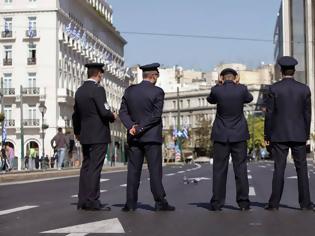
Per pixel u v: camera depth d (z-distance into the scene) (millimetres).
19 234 7695
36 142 85312
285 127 9805
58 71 86438
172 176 24344
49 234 7652
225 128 9922
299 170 10016
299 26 134125
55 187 17469
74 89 94875
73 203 11664
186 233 7645
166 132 135375
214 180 10055
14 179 22844
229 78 10078
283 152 9953
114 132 104062
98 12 107188
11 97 85562
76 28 95062
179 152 101000
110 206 10984
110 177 23922
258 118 148750
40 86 85500
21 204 11719
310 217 9102
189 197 12898
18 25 85938
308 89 9930
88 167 10305
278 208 10109
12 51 86188
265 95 10109
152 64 10008
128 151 10062
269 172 29859
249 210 10023
